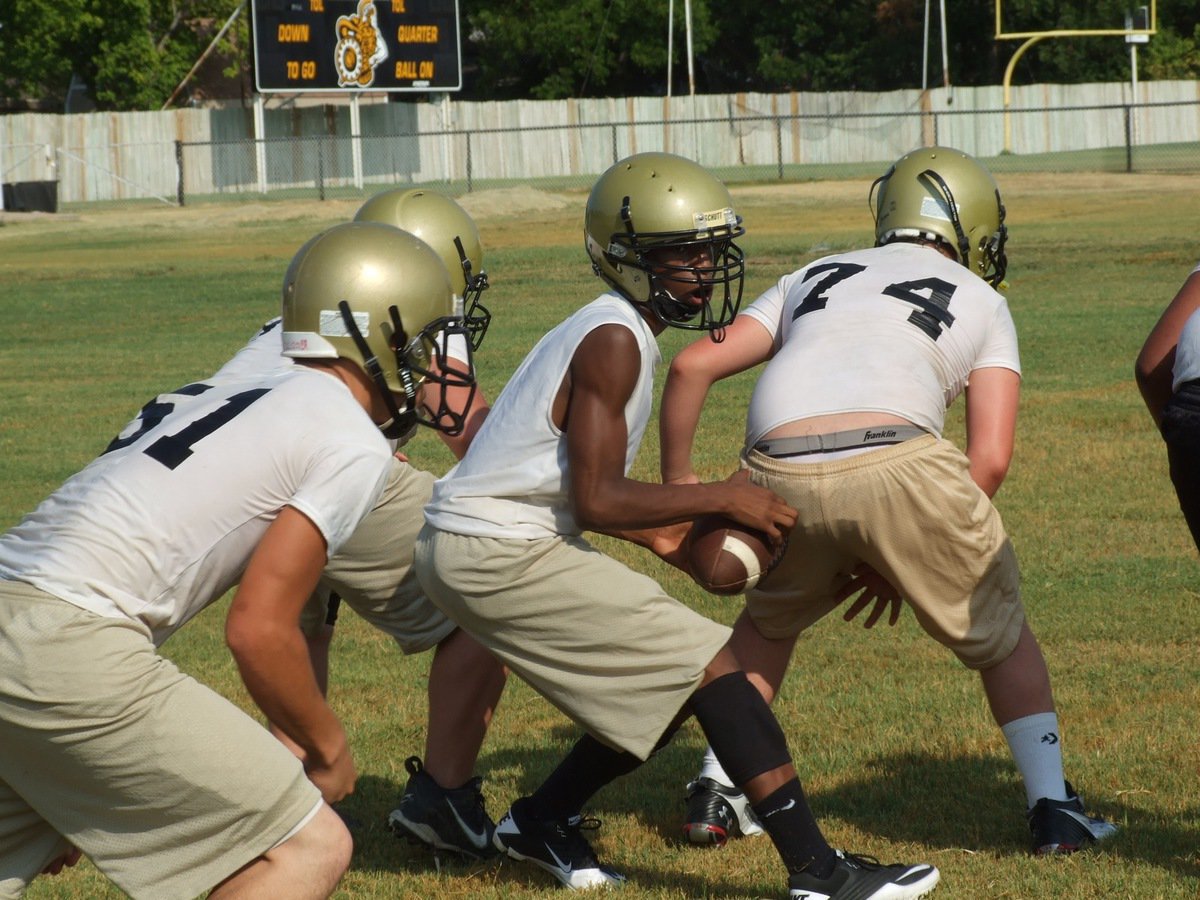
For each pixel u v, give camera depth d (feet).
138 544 26.63
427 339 30.01
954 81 547.49
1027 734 36.19
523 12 533.14
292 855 26.99
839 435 34.53
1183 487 32.17
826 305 37.65
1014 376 37.68
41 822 27.48
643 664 32.40
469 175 329.52
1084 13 530.68
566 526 33.32
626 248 33.91
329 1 348.38
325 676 42.22
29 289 187.73
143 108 449.48
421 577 34.19
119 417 101.35
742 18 553.23
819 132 445.37
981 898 32.86
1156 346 34.14
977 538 34.65
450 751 37.11
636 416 32.89
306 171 407.85
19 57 427.74
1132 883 33.19
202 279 195.31
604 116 432.25
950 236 39.93
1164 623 52.90
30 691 25.61
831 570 36.04
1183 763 40.45
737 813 38.06
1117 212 240.12
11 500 77.30
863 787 40.24
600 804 40.70
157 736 26.09
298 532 26.99
